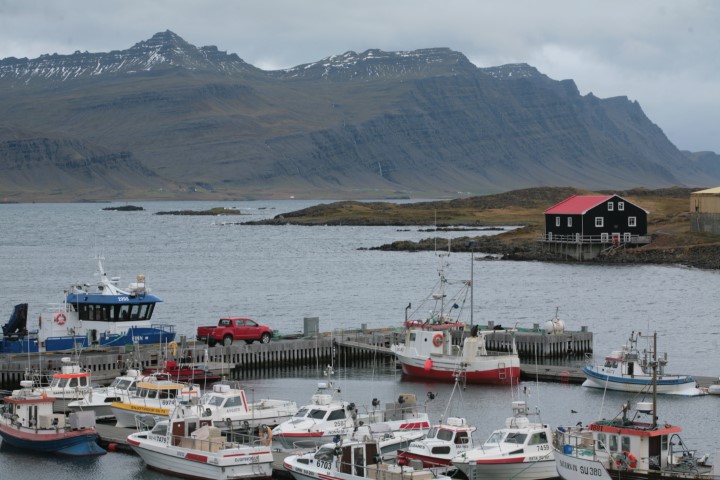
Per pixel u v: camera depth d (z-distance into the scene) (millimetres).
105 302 89875
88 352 86562
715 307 142125
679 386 78125
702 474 48094
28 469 58531
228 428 58938
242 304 150875
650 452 49781
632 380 79250
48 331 90625
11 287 174875
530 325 124438
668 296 155375
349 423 61000
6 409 65812
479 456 53125
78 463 59750
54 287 174750
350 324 128625
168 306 148125
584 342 102062
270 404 65625
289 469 53750
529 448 53750
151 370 81250
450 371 85312
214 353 90438
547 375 86562
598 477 49656
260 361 93062
